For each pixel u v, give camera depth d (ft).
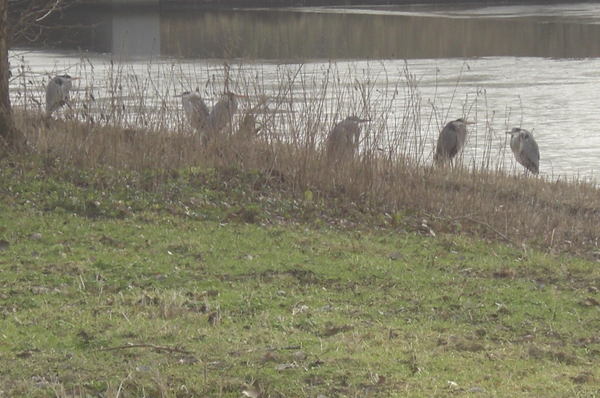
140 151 50.93
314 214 47.37
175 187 48.08
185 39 215.51
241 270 36.01
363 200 49.90
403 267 38.09
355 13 309.22
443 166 60.29
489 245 43.70
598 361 27.40
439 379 25.04
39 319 29.01
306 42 212.02
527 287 35.91
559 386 24.64
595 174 76.48
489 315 32.04
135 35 223.51
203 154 53.57
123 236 40.06
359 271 36.81
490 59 178.09
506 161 80.74
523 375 25.72
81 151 50.06
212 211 45.29
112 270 34.94
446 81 143.84
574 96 125.59
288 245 40.45
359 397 23.53
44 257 36.37
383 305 32.73
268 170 51.78
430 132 90.63
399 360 26.43
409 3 364.99
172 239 39.96
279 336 28.04
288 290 33.83
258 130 55.52
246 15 299.17
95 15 283.38
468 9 321.52
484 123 102.47
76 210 43.80
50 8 62.23
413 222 47.16
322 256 38.86
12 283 32.78
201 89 94.02
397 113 103.14
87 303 30.81
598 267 40.16
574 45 200.54
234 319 29.94
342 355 26.50
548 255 42.01
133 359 25.67
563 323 31.30
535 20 262.67
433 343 28.30
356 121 56.85
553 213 52.60
